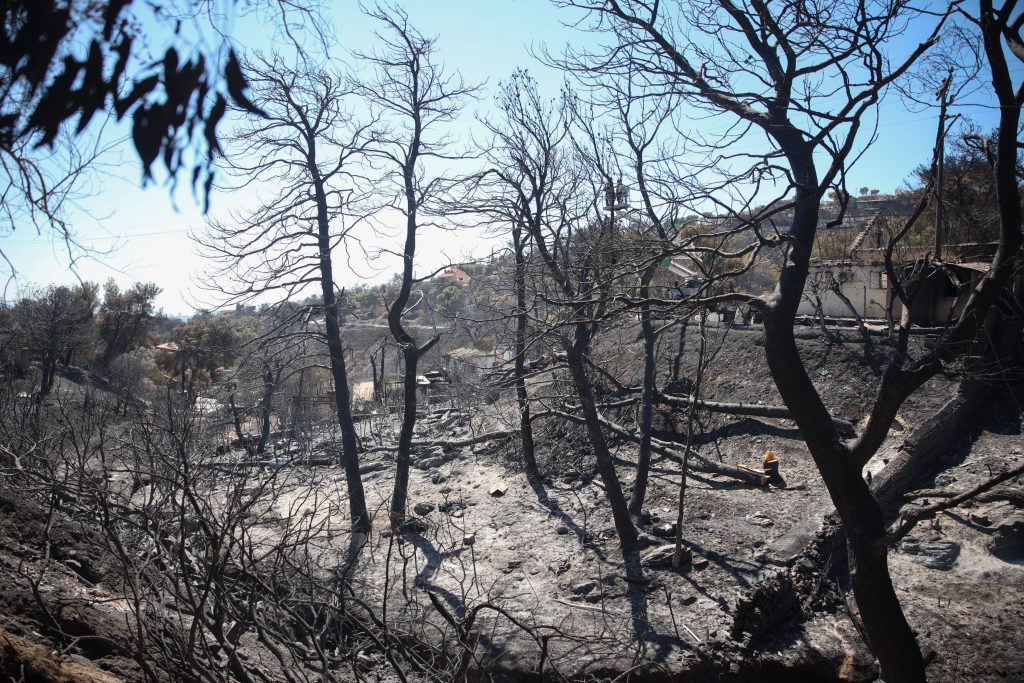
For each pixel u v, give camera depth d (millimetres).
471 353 29578
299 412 22438
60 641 7914
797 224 8977
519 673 11875
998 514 14406
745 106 9266
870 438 8852
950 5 8172
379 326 43000
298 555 9508
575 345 15992
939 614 12672
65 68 2787
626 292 13984
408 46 17484
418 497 20250
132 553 7734
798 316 26750
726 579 14016
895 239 14141
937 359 8695
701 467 19266
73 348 33969
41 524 10773
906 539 14633
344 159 17375
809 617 13359
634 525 16297
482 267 20797
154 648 7418
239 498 7414
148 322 50594
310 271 17953
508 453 22156
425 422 27812
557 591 14570
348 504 18906
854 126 8492
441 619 13195
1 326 19188
